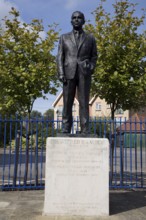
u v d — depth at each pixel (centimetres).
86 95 622
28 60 978
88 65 621
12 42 971
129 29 980
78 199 569
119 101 1028
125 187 911
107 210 571
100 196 571
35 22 1003
